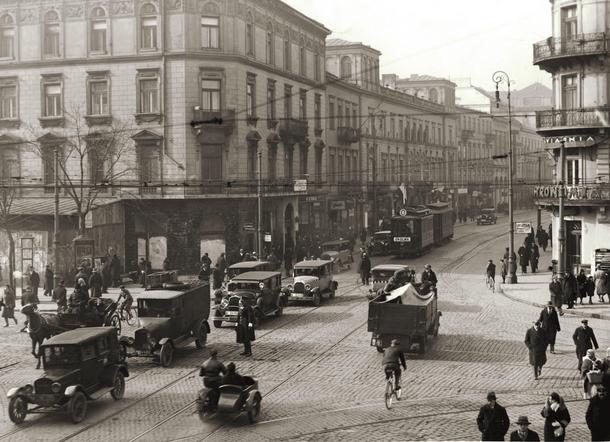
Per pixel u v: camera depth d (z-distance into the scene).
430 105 102.81
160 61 48.53
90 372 18.14
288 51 59.53
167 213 48.41
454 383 20.64
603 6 43.69
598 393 14.44
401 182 89.00
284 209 57.56
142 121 48.81
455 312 32.88
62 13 49.75
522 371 21.98
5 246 45.94
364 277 43.56
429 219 60.84
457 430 16.34
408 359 23.67
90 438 15.91
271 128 55.66
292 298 34.94
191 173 48.59
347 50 80.81
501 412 13.54
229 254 49.31
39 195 49.78
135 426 16.81
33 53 50.31
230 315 29.23
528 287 40.94
